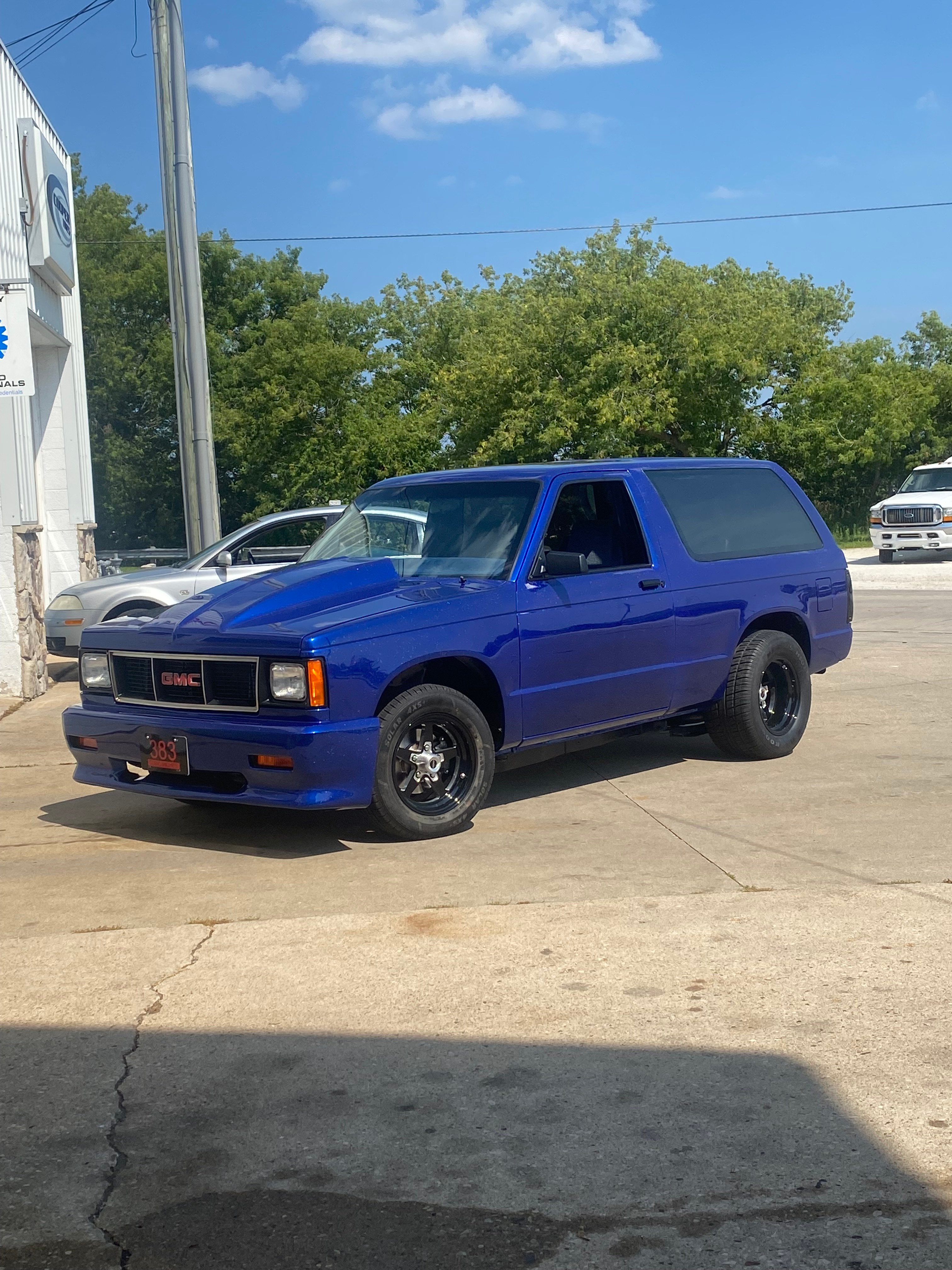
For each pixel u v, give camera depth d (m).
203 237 55.78
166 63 13.98
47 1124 3.26
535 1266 2.60
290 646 5.63
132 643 6.24
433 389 53.44
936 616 16.11
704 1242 2.67
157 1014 3.97
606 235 48.66
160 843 6.21
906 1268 2.56
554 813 6.59
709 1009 3.88
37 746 9.08
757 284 54.12
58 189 17.03
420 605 6.05
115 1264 2.64
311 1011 3.96
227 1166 3.03
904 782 7.06
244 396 51.62
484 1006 3.96
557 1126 3.18
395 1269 2.60
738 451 43.75
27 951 4.60
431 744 6.10
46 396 18.23
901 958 4.26
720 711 7.64
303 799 5.61
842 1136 3.09
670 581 7.19
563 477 6.88
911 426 45.31
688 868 5.45
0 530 11.27
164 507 54.75
